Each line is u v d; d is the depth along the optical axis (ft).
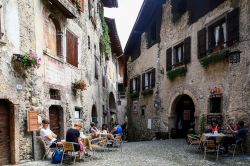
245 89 35.14
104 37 78.33
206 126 43.24
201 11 46.37
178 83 54.03
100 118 70.69
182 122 57.82
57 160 30.35
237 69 36.68
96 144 38.11
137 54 81.41
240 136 33.09
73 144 29.35
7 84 29.07
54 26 41.78
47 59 37.65
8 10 29.76
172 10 57.41
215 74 41.60
